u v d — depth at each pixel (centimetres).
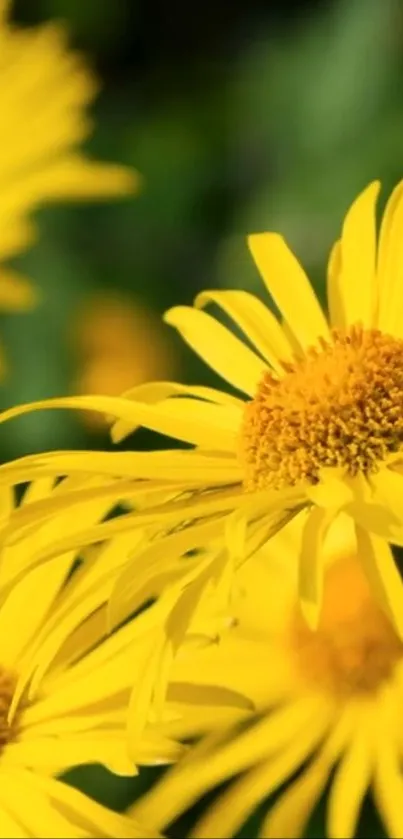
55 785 43
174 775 44
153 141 60
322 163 57
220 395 46
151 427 45
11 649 44
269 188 57
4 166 54
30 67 55
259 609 48
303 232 57
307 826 48
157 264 59
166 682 42
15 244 54
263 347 46
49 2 63
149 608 44
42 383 57
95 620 44
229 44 64
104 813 43
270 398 45
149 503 44
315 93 58
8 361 56
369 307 46
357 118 58
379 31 58
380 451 44
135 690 42
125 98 62
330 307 46
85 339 58
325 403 44
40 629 45
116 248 59
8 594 43
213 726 44
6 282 54
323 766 45
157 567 42
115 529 43
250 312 47
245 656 47
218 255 59
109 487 44
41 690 44
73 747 43
